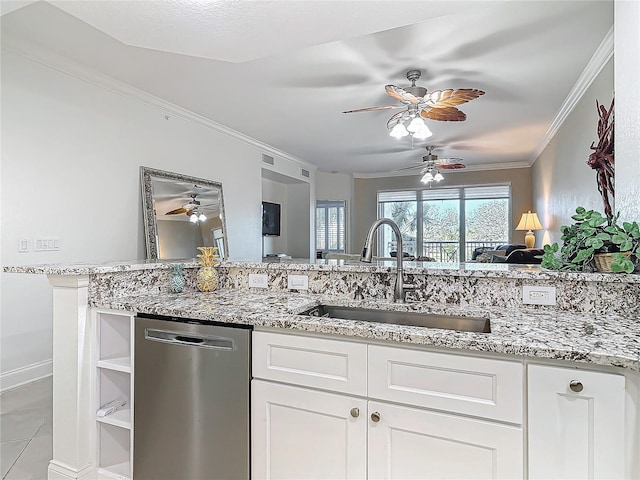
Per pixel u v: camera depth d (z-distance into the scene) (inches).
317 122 193.3
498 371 43.6
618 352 39.2
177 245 169.8
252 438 56.9
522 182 294.5
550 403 41.4
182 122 178.7
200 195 187.5
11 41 111.2
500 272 63.1
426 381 47.1
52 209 123.8
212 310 61.5
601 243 57.1
